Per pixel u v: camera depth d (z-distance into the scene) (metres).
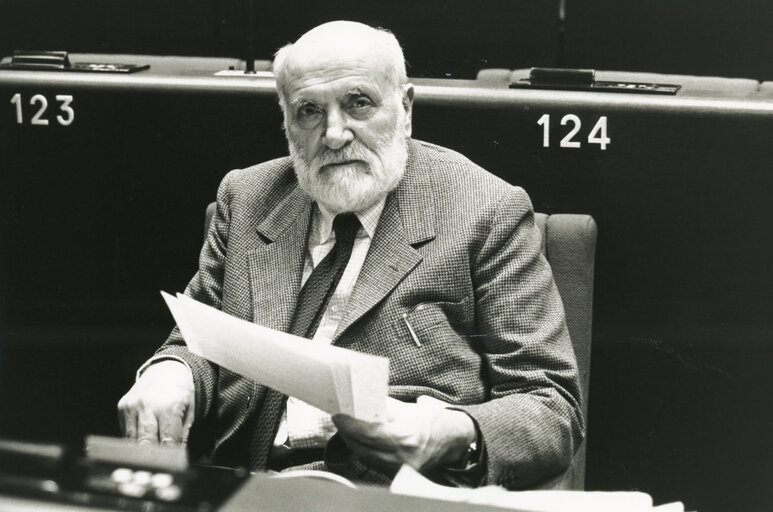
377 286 2.44
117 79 3.62
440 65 6.94
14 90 3.69
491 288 2.45
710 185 3.32
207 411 2.56
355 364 1.89
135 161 3.69
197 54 6.81
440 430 2.16
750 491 3.42
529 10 6.74
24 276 3.84
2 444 1.18
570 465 2.46
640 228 3.41
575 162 3.40
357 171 2.46
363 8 6.84
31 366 3.81
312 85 2.43
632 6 6.61
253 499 1.10
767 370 3.39
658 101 3.29
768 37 6.45
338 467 2.34
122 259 3.78
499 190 2.54
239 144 3.62
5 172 3.75
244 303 2.58
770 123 3.22
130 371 3.82
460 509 1.12
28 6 6.55
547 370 2.39
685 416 3.46
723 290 3.38
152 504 1.06
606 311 3.48
